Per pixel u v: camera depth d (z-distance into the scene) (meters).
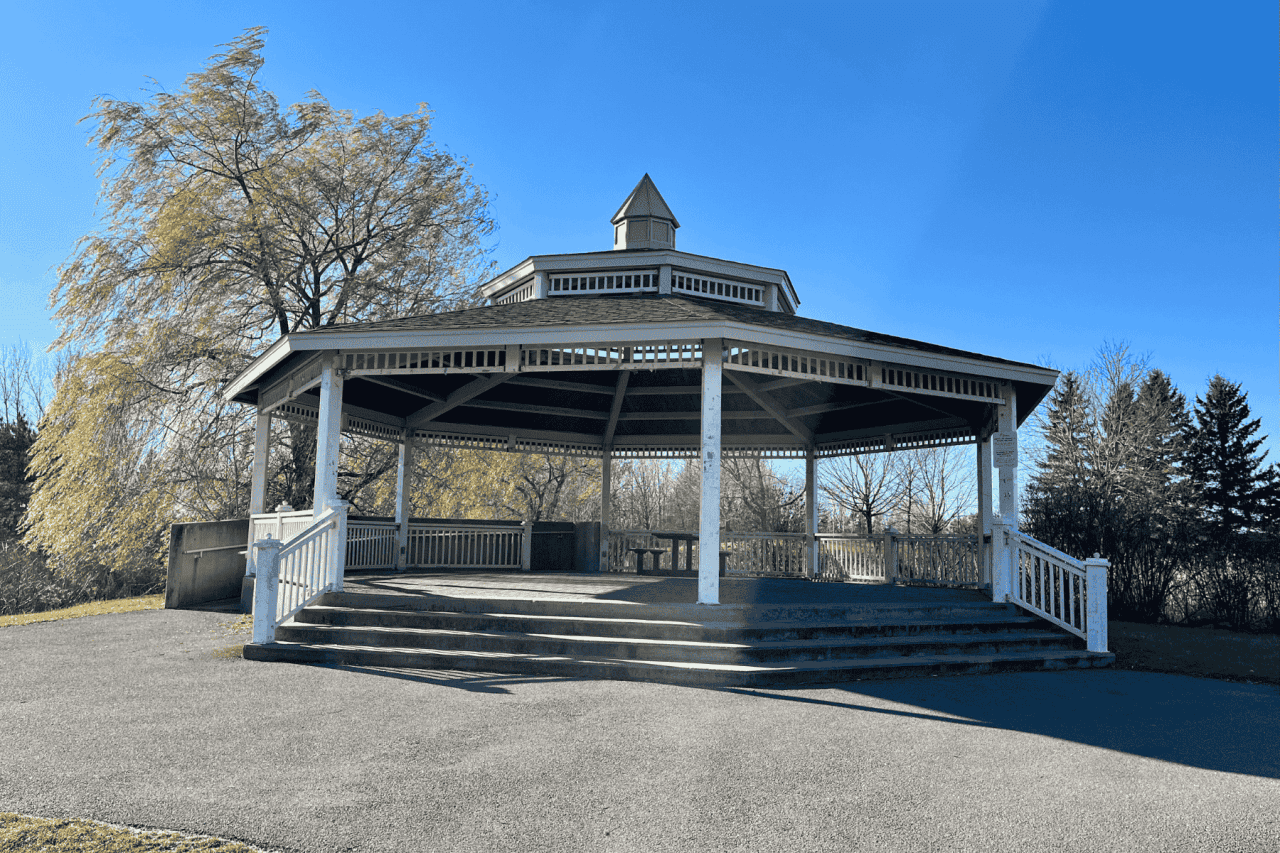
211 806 3.97
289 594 8.63
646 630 8.03
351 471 22.20
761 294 14.26
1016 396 11.78
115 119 18.91
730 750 5.11
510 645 7.92
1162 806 4.29
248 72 20.34
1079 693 7.36
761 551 15.98
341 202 21.75
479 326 9.34
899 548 14.02
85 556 18.75
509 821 3.86
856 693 6.98
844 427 15.05
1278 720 6.52
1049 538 17.25
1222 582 15.05
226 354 19.95
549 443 16.16
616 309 10.55
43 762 4.61
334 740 5.16
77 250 18.69
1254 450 31.39
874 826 3.90
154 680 6.95
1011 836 3.82
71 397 18.06
